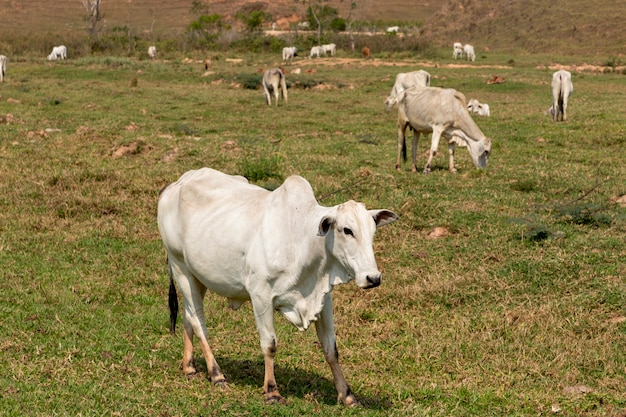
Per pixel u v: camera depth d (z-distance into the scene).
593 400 6.20
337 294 8.73
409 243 10.31
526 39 62.50
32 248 10.21
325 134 19.05
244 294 6.05
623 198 12.01
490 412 5.98
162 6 102.94
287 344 7.41
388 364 6.95
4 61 33.47
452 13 76.00
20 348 7.09
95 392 6.09
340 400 5.91
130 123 20.09
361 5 109.50
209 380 6.47
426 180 13.56
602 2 64.12
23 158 15.23
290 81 31.95
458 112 13.98
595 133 18.30
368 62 45.69
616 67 41.16
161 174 13.86
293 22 97.62
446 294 8.55
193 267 6.21
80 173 13.52
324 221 5.24
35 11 96.19
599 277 8.71
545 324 7.70
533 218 10.72
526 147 16.92
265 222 5.71
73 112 22.91
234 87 32.56
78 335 7.48
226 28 68.12
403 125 14.76
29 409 5.77
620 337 7.36
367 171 14.01
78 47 54.00
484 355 7.12
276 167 14.13
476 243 10.15
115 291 8.79
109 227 11.05
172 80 35.41
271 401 5.88
